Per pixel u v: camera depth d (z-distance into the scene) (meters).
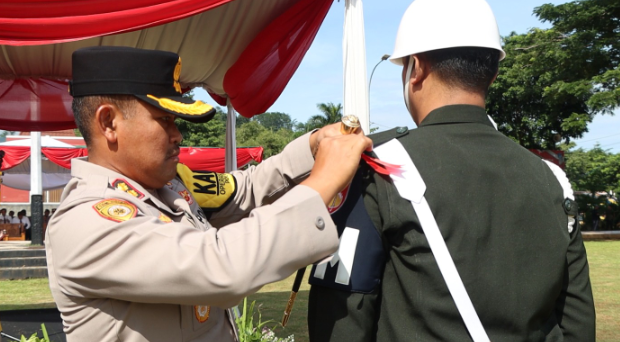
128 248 1.33
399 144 1.42
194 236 1.36
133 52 1.52
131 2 3.45
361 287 1.33
